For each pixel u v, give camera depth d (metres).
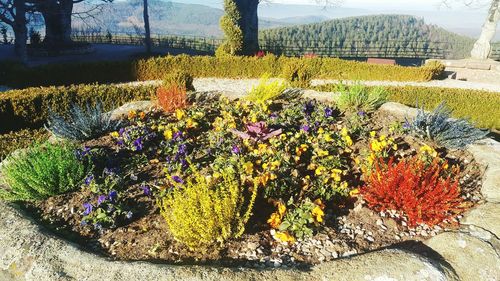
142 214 3.91
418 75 17.03
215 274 3.00
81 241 3.58
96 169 4.73
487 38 19.50
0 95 8.79
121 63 16.16
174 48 31.59
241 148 5.02
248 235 3.60
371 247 3.56
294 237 3.59
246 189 4.04
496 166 4.89
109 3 29.66
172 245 3.47
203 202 3.34
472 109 10.43
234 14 21.92
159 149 5.20
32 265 3.21
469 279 3.16
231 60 16.98
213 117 6.46
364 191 4.14
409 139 5.61
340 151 5.11
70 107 9.29
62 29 27.09
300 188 4.25
